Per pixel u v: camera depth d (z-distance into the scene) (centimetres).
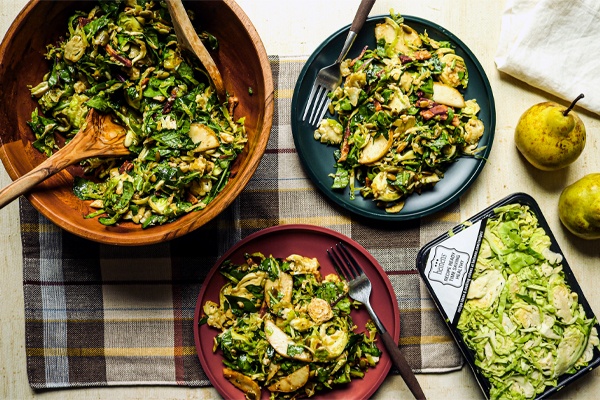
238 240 81
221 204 67
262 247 79
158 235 68
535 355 76
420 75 78
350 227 81
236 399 78
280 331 76
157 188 71
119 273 82
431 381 81
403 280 81
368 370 79
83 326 82
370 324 79
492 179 82
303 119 79
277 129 81
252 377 77
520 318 76
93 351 82
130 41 71
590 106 81
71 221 69
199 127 72
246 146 73
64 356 82
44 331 82
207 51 72
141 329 82
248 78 73
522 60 80
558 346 76
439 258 76
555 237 82
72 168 74
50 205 69
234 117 75
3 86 69
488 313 76
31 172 66
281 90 81
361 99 78
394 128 78
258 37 69
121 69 72
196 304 77
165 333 82
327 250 79
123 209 71
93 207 73
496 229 77
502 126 82
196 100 72
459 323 76
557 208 82
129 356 82
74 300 82
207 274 80
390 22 78
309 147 80
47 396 82
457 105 78
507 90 82
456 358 81
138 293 82
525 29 80
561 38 80
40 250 81
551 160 77
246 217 81
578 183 77
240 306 77
